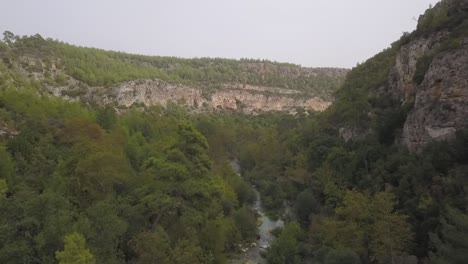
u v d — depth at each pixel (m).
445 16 51.28
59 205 28.00
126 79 165.62
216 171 64.50
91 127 50.56
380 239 35.78
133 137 61.59
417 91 47.94
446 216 30.73
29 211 26.16
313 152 73.75
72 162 37.72
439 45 48.41
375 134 58.00
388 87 66.56
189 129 39.88
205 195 37.44
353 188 48.09
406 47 59.59
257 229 57.69
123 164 40.78
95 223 27.70
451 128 40.03
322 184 59.94
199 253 33.28
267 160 91.69
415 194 38.69
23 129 47.81
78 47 181.50
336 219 45.00
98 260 25.69
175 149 38.06
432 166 38.59
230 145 116.00
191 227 35.50
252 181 87.38
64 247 24.39
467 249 24.61
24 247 24.23
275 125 152.88
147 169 39.06
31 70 128.00
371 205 39.66
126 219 32.50
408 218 37.03
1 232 24.27
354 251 37.00
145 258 28.86
